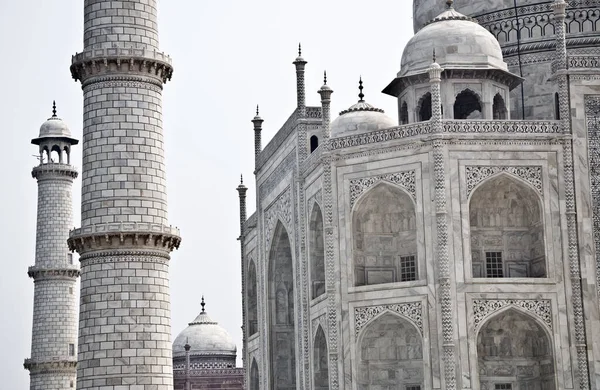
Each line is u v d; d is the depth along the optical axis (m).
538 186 90.12
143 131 67.81
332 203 93.81
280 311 116.31
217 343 168.38
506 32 109.38
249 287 131.38
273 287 116.56
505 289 88.25
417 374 90.75
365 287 91.44
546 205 89.88
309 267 101.25
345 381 91.38
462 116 103.88
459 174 89.12
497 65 98.50
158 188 67.94
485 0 110.94
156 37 70.00
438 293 87.69
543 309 88.62
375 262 93.81
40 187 136.25
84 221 67.06
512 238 92.75
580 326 88.56
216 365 165.75
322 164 94.81
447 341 86.56
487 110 97.38
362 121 103.62
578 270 89.31
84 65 67.94
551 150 90.50
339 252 93.00
